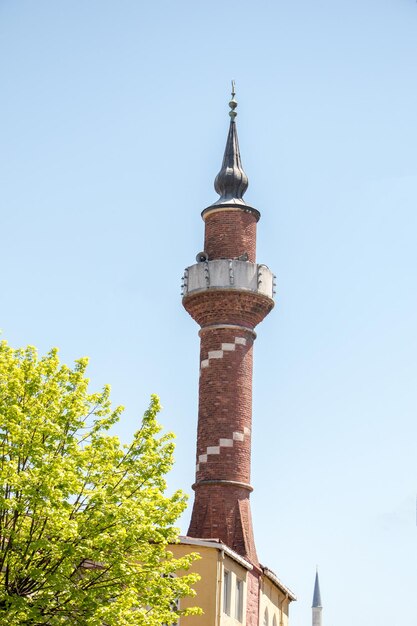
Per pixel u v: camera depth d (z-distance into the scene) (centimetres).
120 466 3709
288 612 6612
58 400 3678
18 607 3347
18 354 3781
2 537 3519
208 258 5922
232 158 6119
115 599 3697
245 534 5494
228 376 5734
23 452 3519
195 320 5934
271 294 5903
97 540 3459
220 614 4644
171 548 4712
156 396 3819
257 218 6019
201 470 5638
